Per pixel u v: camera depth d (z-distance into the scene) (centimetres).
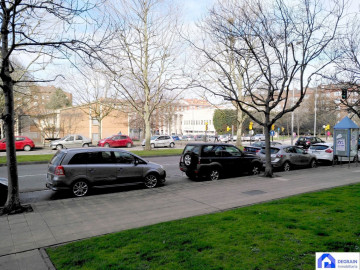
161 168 1021
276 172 1313
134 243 449
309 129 6625
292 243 436
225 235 474
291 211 620
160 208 703
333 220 546
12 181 678
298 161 1451
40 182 1113
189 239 458
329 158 1672
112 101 2978
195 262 376
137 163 970
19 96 2694
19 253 441
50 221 606
